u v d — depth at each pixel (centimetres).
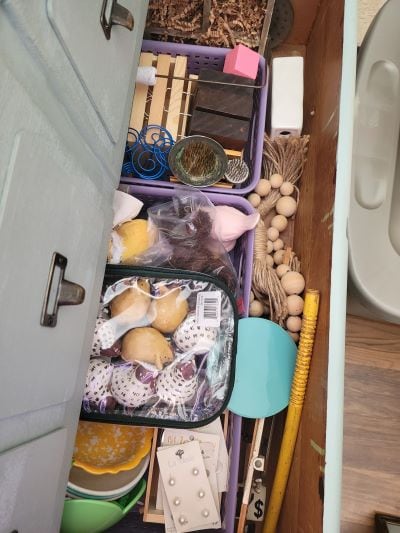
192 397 79
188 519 85
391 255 103
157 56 99
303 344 84
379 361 116
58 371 53
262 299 102
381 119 105
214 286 82
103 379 76
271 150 107
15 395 42
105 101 61
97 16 53
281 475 88
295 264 102
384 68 101
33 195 41
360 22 122
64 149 50
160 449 86
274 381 90
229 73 95
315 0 104
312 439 77
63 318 52
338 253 75
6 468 43
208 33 100
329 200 82
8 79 36
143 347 77
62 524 78
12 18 37
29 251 41
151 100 96
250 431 101
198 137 87
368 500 109
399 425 112
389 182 107
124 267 80
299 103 103
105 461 86
